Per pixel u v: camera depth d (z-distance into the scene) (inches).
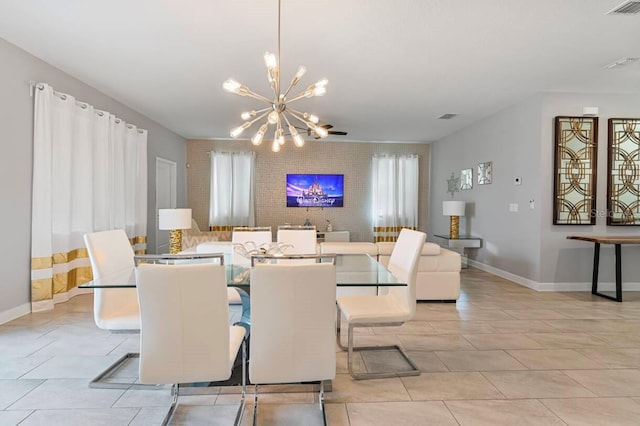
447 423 75.4
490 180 233.0
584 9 107.6
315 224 329.7
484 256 241.1
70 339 117.6
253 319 68.0
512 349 114.2
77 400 83.0
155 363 67.6
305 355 69.9
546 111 185.9
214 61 147.3
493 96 192.4
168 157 279.7
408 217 331.6
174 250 176.4
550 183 187.2
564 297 176.6
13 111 134.0
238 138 317.7
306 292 68.2
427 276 164.2
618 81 169.6
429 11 109.0
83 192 165.9
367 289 160.1
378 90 182.2
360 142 329.7
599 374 97.6
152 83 173.9
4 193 131.1
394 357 108.5
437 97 193.9
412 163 331.9
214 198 317.7
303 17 113.0
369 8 107.6
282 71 156.5
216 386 88.8
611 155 186.9
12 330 124.6
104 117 178.1
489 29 120.0
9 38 128.3
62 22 116.9
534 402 83.6
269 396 86.0
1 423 73.8
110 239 101.8
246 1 104.3
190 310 66.9
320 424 75.0
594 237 176.1
